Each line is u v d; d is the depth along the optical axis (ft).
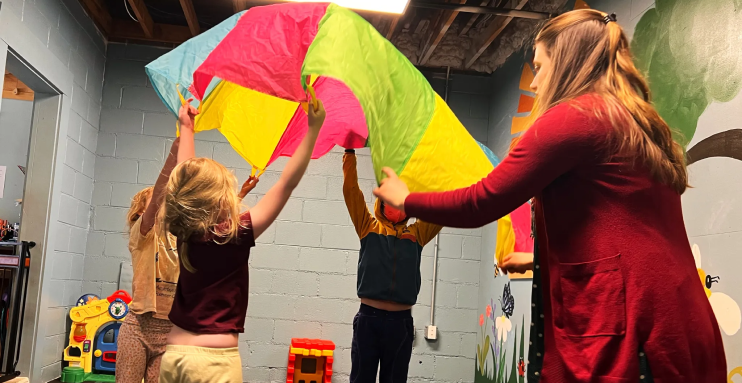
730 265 7.61
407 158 5.83
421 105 6.05
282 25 6.70
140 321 8.47
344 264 17.19
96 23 16.39
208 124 8.10
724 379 3.67
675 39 9.06
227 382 5.67
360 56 5.38
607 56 3.98
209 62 6.68
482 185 3.84
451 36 17.84
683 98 8.79
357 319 9.59
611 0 11.29
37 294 13.57
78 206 15.76
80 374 14.73
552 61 4.15
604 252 3.60
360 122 9.12
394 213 9.70
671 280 3.53
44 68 12.85
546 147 3.66
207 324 5.74
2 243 12.81
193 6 16.80
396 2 12.54
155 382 8.51
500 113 17.02
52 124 13.97
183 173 6.02
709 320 3.64
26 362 13.38
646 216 3.63
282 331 16.83
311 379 15.90
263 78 6.63
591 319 3.59
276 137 8.68
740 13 7.64
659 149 3.76
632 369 3.42
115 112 17.17
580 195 3.73
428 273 17.53
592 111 3.69
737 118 7.61
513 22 16.15
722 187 7.85
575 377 3.57
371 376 9.43
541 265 4.02
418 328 17.29
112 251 16.63
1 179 17.56
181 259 5.91
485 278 17.03
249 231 5.96
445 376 17.19
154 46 17.58
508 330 14.64
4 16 10.80
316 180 17.43
